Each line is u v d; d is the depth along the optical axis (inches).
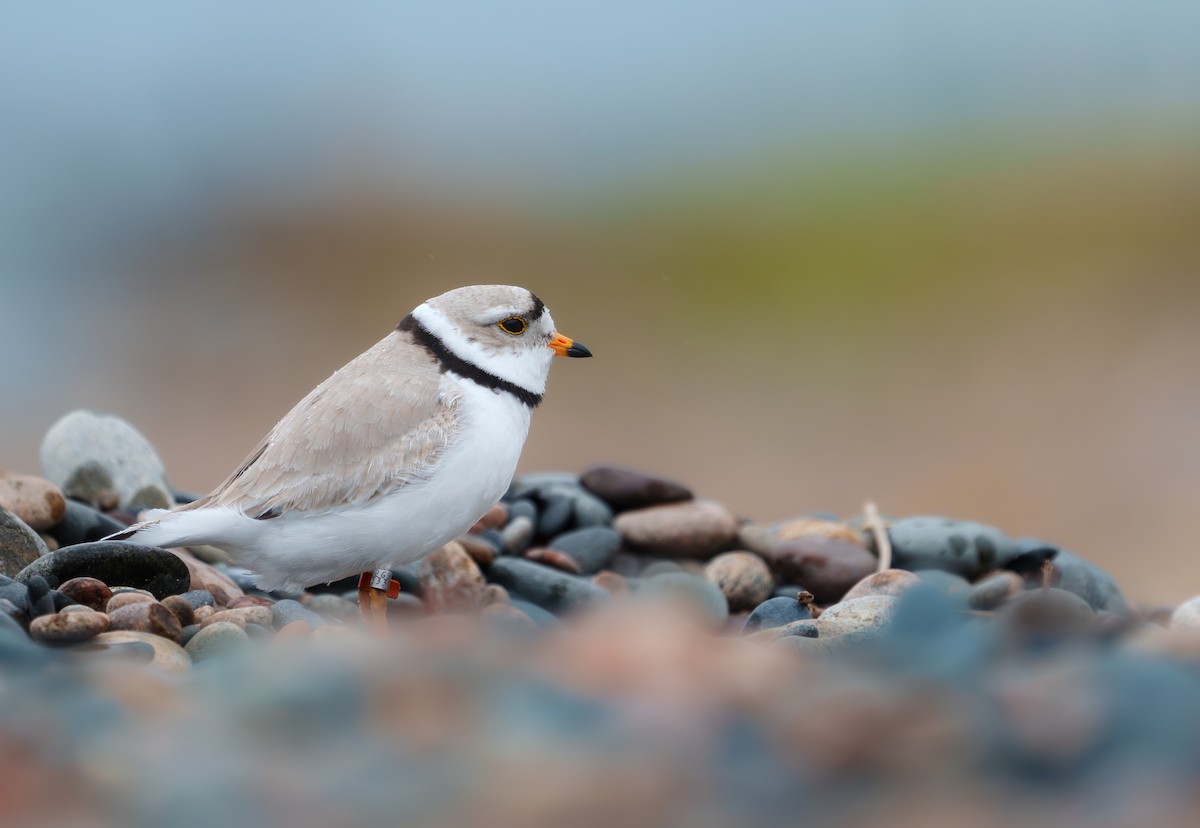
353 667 255.1
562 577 420.5
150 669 273.1
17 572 361.1
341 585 431.5
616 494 485.7
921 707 225.0
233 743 226.1
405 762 218.4
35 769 217.0
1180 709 218.5
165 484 475.2
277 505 353.1
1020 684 233.8
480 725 230.2
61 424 467.2
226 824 202.1
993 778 205.3
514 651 268.7
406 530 358.9
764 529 478.6
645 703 235.1
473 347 378.9
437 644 277.3
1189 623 387.9
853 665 259.8
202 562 408.8
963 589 425.7
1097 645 265.3
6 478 400.5
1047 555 446.6
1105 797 198.5
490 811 203.3
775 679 246.2
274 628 344.8
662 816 199.8
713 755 215.6
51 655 271.1
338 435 357.4
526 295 390.0
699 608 415.5
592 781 209.2
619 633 267.6
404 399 363.9
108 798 209.6
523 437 386.3
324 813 204.4
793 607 373.1
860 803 201.3
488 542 439.5
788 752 215.2
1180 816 191.5
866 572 437.7
